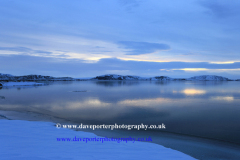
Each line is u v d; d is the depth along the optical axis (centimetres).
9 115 1510
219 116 1634
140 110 1944
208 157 721
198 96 3672
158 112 1828
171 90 5769
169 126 1266
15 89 5841
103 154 527
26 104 2358
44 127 976
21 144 566
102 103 2523
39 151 494
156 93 4459
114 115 1659
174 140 941
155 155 581
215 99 3130
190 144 877
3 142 579
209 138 993
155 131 1129
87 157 474
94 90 5731
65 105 2300
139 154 573
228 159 705
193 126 1271
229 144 893
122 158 500
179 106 2262
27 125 991
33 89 5988
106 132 1072
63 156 459
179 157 590
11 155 431
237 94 4203
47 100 2852
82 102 2625
